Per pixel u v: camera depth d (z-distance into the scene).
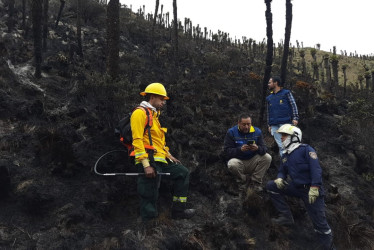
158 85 3.31
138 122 3.00
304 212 4.20
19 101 4.54
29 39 7.58
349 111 6.81
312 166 3.50
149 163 2.99
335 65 12.05
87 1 11.13
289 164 3.72
